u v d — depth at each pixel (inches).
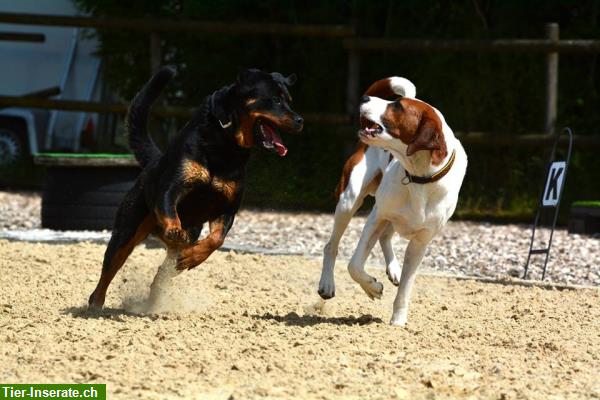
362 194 380.5
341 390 267.3
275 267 482.0
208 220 354.6
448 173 335.6
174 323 336.8
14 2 836.6
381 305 406.6
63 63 832.3
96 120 828.0
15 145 831.7
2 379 268.1
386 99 369.1
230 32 743.1
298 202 739.4
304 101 791.1
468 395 270.7
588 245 588.1
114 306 379.2
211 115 339.3
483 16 768.9
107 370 276.2
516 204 732.7
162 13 809.5
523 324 370.9
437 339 333.1
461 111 756.0
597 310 405.1
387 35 776.9
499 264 530.0
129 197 358.3
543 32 765.9
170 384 266.2
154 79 371.2
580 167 733.9
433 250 567.8
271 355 297.4
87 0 812.0
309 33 737.0
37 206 698.2
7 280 420.8
